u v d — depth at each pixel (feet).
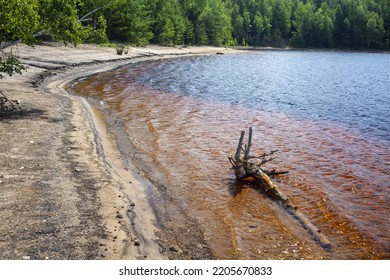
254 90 119.34
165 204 32.55
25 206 27.81
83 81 110.93
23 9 52.65
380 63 307.78
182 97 94.48
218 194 35.37
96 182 34.32
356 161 48.55
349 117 82.99
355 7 574.15
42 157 38.68
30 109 60.39
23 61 123.13
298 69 220.02
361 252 26.18
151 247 24.93
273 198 34.99
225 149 50.47
